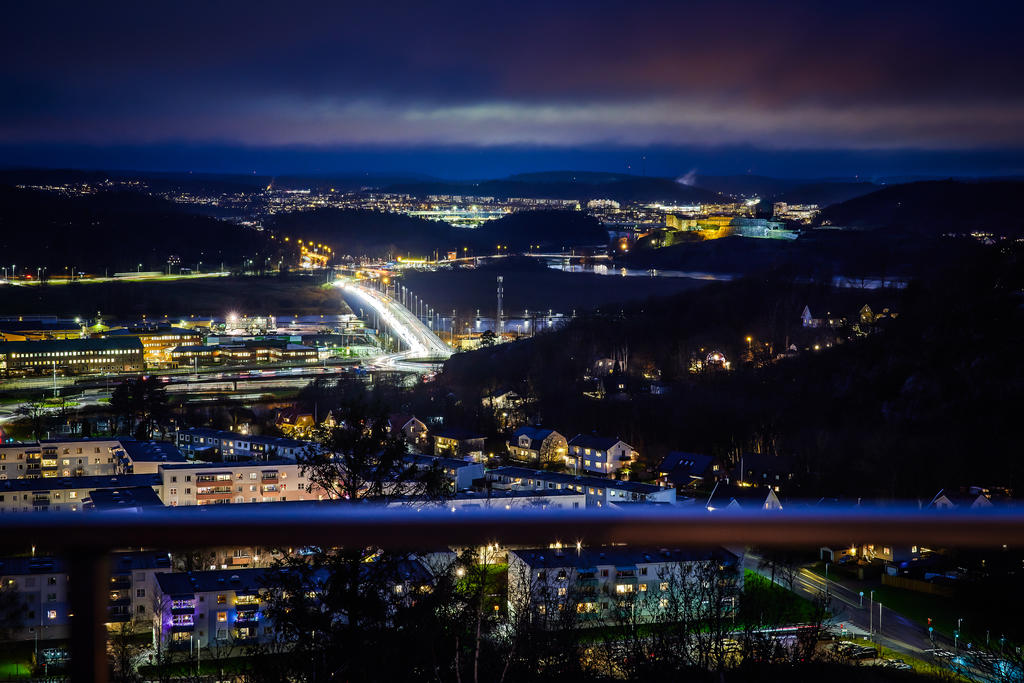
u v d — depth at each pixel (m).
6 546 2.02
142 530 2.08
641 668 16.00
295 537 2.07
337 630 9.70
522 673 10.41
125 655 21.55
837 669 19.50
